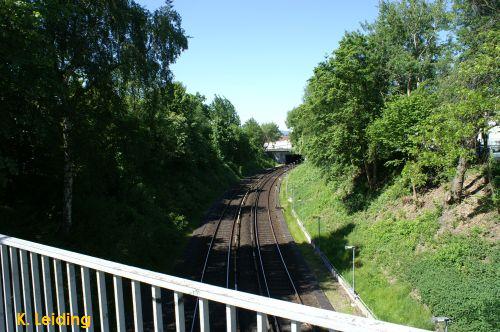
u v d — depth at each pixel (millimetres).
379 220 23094
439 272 15328
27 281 4492
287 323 14328
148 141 22562
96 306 13062
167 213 30219
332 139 26016
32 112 14125
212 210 37719
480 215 16922
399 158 26797
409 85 30547
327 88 25750
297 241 28000
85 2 16766
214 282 19422
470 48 16906
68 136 17297
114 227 21188
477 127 15586
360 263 20422
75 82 17625
